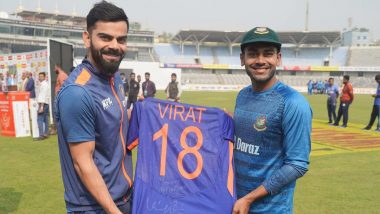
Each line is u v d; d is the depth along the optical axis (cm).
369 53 6369
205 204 250
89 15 218
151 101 278
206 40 6619
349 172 699
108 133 225
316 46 6694
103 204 211
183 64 5709
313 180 639
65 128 210
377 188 593
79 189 224
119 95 241
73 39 5919
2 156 810
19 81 1571
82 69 221
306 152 236
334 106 1483
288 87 248
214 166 263
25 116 1111
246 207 240
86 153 212
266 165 248
